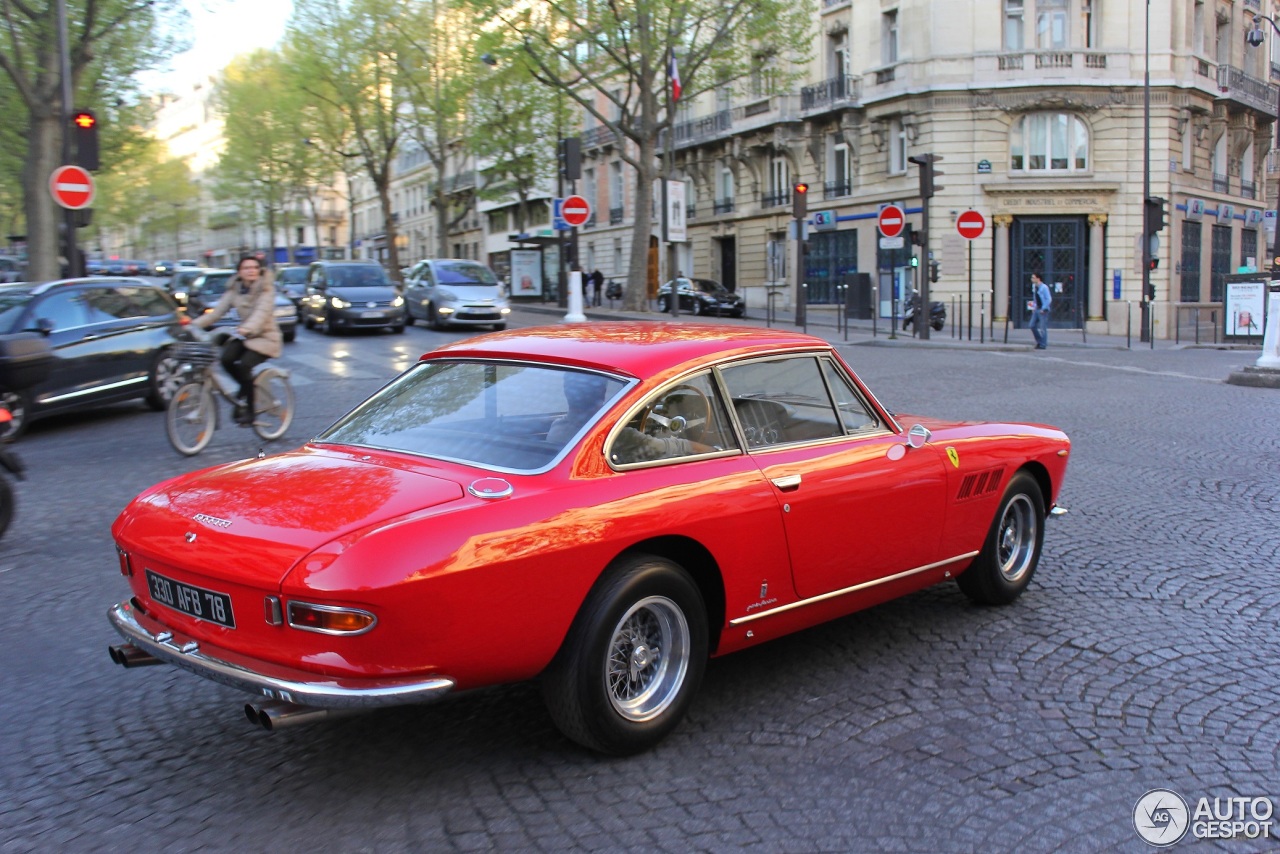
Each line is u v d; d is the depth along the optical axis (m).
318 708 3.24
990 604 5.54
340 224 105.81
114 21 22.53
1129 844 3.13
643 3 32.16
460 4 33.09
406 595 3.05
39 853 3.07
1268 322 16.38
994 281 35.94
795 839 3.15
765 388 4.30
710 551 3.83
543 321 31.97
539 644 3.36
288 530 3.24
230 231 107.69
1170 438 11.06
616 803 3.37
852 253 39.66
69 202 16.27
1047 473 5.70
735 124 43.88
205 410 10.08
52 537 6.93
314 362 18.19
